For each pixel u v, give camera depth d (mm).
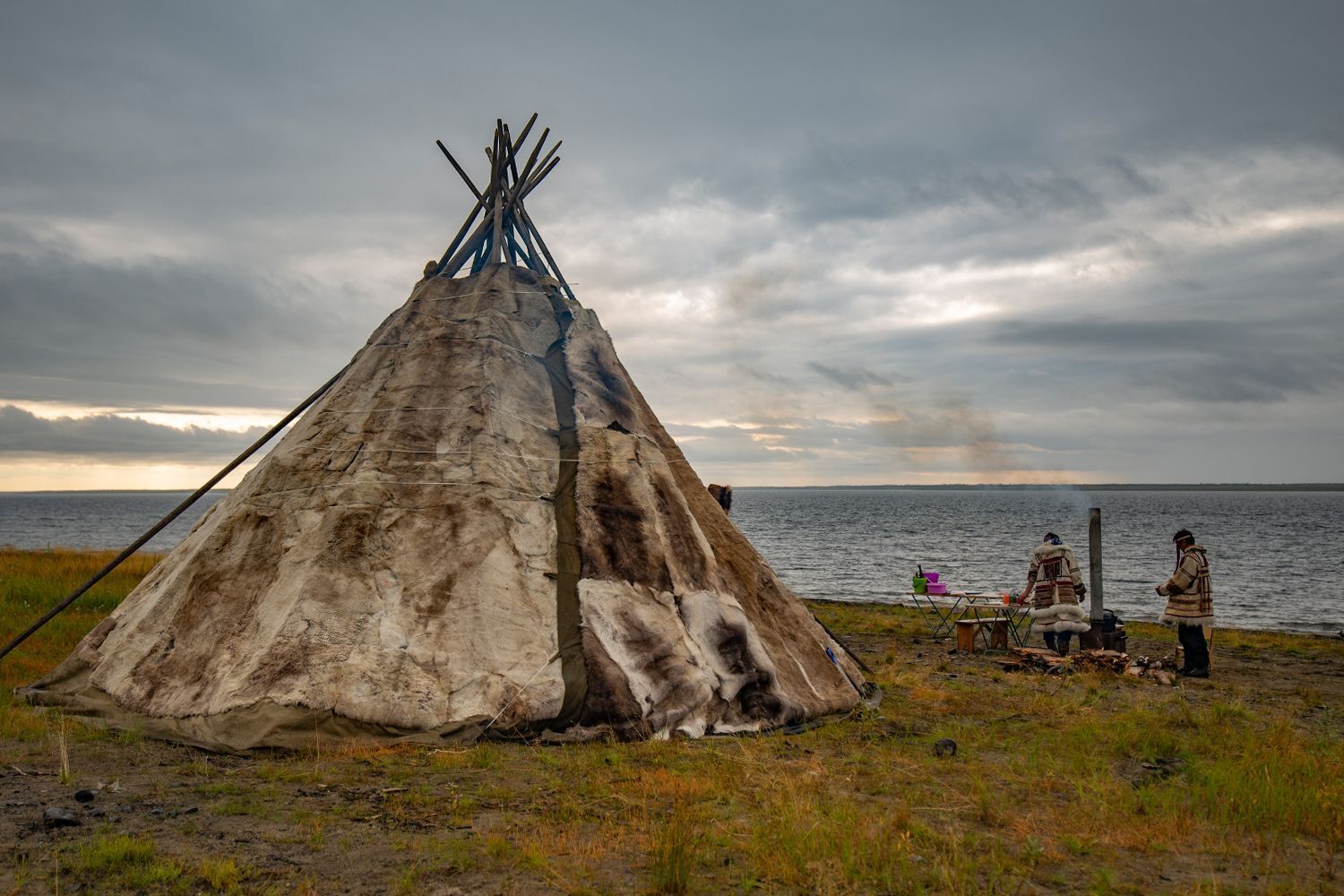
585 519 10812
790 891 5418
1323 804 6941
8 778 7375
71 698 9852
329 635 9133
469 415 11500
